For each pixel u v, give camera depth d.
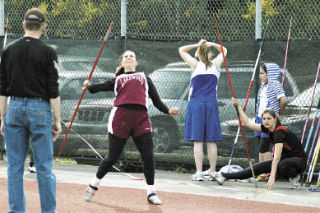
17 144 12.18
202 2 22.17
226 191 17.28
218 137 19.16
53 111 12.16
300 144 18.33
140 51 21.31
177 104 20.94
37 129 12.03
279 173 18.28
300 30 21.19
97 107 21.92
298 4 21.17
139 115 15.11
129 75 15.23
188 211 14.34
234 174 18.50
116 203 15.17
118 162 22.30
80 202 15.20
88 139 22.06
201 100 19.06
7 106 12.50
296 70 19.70
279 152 17.73
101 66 21.78
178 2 22.33
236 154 20.34
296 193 17.34
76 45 22.12
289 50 19.77
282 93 19.05
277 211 14.55
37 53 11.91
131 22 22.86
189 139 19.34
